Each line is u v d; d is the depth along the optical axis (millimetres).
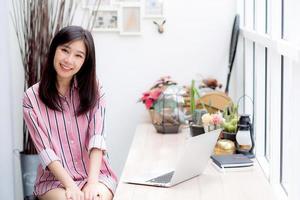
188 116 3332
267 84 2818
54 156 2436
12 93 3561
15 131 3713
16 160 3715
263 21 2920
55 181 2518
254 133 3035
